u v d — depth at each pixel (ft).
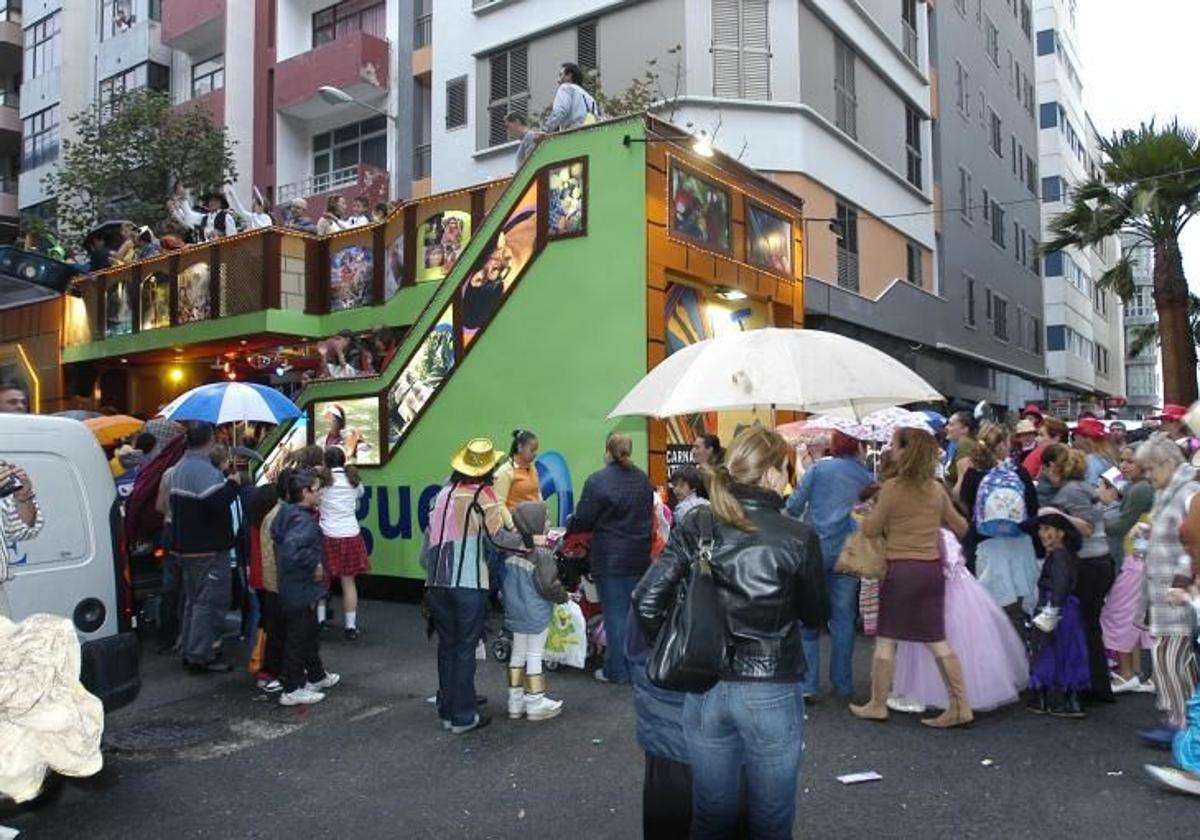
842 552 19.65
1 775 12.62
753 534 10.96
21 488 15.85
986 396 91.50
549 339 30.01
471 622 19.15
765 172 55.31
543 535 20.16
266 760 17.89
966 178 86.07
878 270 67.15
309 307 44.16
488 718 19.67
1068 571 19.12
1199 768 15.15
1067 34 144.05
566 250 29.84
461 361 32.04
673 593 11.06
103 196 77.46
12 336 56.95
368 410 34.45
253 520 23.04
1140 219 64.08
